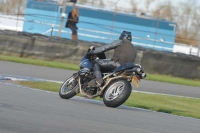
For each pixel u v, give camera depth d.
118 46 28.88
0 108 21.41
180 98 42.44
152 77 58.91
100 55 29.81
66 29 81.12
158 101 37.91
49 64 57.41
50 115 21.33
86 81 29.09
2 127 17.22
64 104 26.30
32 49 61.97
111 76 28.28
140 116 25.22
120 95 27.33
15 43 61.75
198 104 39.56
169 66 63.28
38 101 25.94
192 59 63.59
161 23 87.44
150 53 62.75
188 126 23.59
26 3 79.81
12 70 46.59
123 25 85.94
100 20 85.25
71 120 20.64
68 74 50.72
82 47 62.34
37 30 79.81
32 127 17.92
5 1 78.25
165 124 23.20
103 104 29.50
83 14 85.12
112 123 21.20
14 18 71.62
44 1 80.75
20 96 27.14
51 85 38.41
